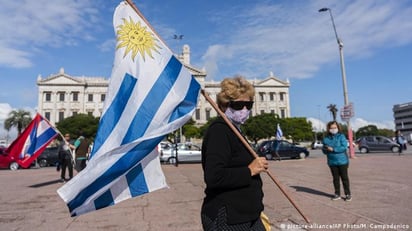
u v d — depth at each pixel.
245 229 2.12
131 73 3.19
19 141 10.94
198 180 12.97
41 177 16.22
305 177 12.52
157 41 3.32
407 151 33.47
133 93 3.15
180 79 3.22
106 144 2.98
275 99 102.44
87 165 2.87
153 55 3.26
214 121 2.31
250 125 67.12
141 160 3.06
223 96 2.38
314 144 59.00
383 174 12.37
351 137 22.42
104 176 2.88
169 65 3.26
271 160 26.16
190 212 6.91
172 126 3.11
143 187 3.04
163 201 8.33
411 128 128.38
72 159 13.55
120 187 2.97
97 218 6.59
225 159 2.09
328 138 7.74
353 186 9.54
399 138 26.08
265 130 66.25
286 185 10.38
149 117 3.10
